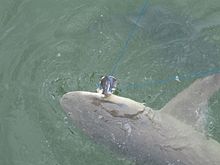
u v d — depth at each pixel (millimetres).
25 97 3914
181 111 3320
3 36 4156
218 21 4043
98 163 3480
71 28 4129
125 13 4137
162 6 4125
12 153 3709
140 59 3953
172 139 3234
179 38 3990
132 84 3855
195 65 3891
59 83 3953
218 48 3947
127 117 3199
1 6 4285
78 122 3225
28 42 4109
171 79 3852
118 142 3234
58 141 3709
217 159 3203
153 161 3246
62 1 4242
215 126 3490
